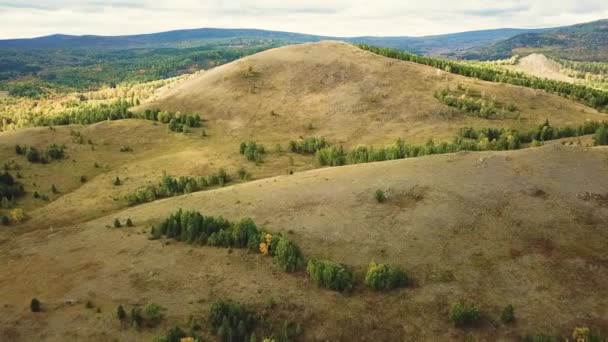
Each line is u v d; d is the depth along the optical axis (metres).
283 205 82.44
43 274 67.56
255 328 54.81
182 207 90.25
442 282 60.44
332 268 61.06
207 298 59.25
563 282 58.94
